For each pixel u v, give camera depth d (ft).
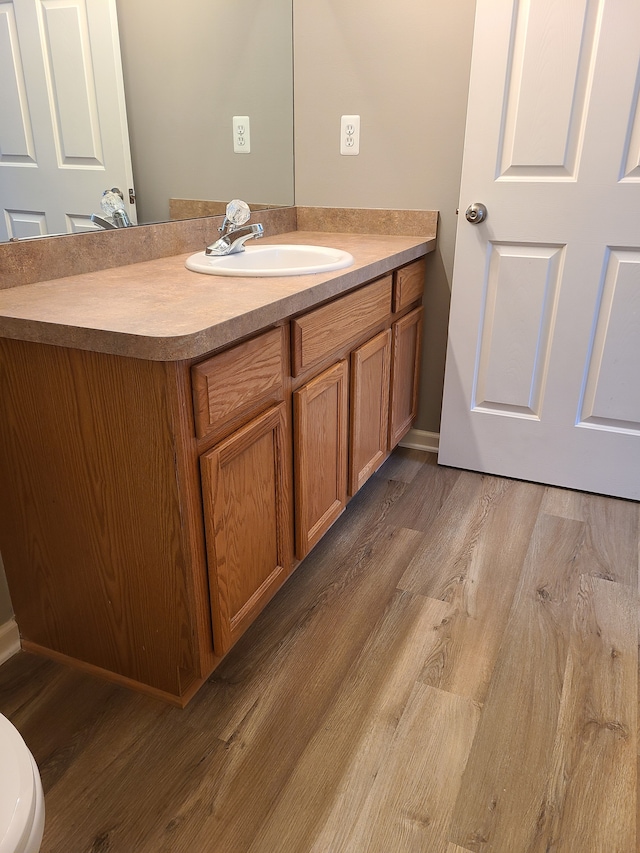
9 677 4.57
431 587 5.54
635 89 5.73
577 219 6.28
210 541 3.83
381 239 7.07
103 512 3.88
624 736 4.09
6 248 4.25
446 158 6.94
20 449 3.97
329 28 6.96
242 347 3.80
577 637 4.95
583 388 6.84
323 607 5.29
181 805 3.65
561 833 3.50
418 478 7.50
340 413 5.46
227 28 6.00
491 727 4.16
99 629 4.36
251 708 4.31
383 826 3.53
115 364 3.40
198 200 6.14
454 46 6.52
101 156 4.91
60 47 4.38
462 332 7.14
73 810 3.61
